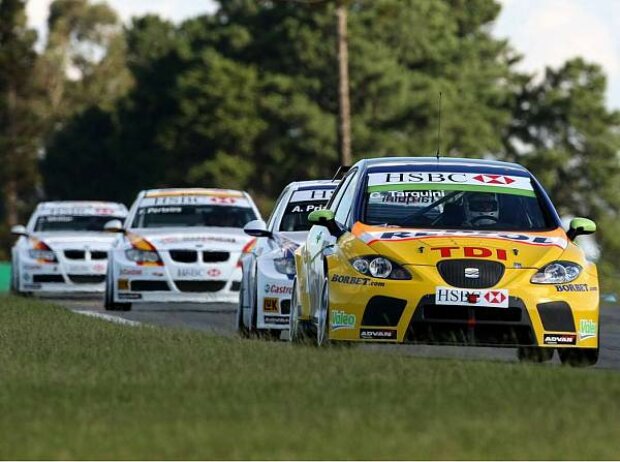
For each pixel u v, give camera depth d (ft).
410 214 154.10
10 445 88.33
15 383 117.50
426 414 98.32
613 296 333.01
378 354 135.74
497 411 99.55
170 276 262.67
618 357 169.07
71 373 123.75
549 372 118.93
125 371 124.98
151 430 92.38
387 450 85.71
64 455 84.58
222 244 264.72
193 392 109.91
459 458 83.97
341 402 103.60
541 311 145.18
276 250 195.21
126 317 245.24
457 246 146.61
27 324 192.03
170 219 278.05
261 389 110.42
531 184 159.84
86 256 334.65
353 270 146.72
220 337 166.20
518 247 148.05
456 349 175.11
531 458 84.38
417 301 143.95
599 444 88.43
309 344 159.33
